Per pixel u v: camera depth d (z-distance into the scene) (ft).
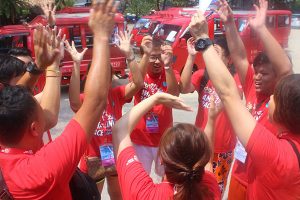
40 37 7.21
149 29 39.19
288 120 5.81
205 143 5.50
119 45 11.57
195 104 30.53
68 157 5.37
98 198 7.42
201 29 6.33
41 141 6.27
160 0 75.00
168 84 12.33
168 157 5.44
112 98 11.69
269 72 9.10
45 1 9.84
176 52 34.47
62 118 26.45
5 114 5.51
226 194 14.97
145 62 12.32
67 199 5.65
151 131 12.68
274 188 5.69
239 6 56.13
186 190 5.40
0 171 5.36
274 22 45.29
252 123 5.77
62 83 30.89
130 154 6.12
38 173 5.27
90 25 5.71
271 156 5.54
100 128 11.32
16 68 8.32
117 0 5.72
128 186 5.77
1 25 40.19
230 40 9.71
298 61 51.01
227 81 6.00
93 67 5.64
